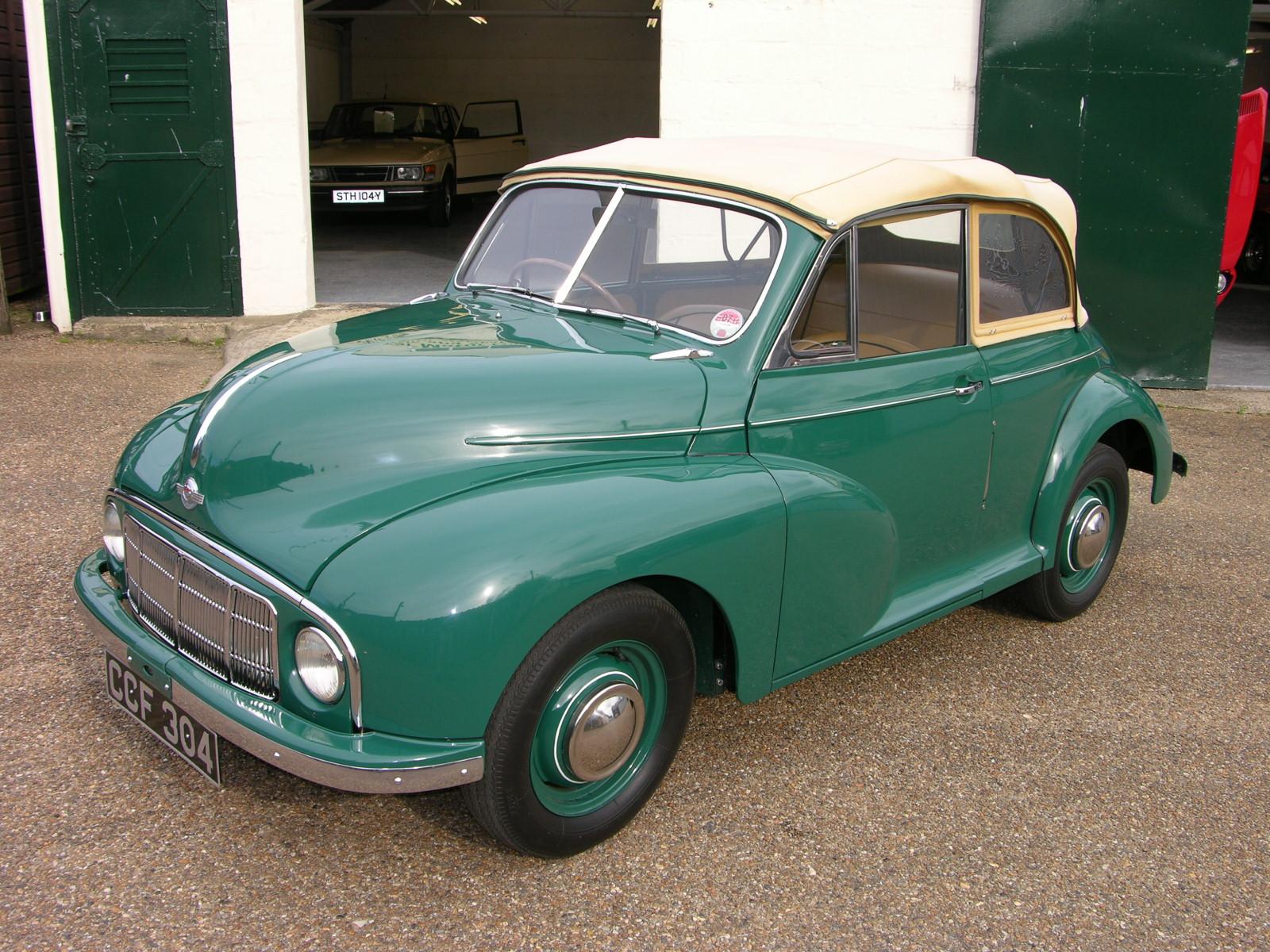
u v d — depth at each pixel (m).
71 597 4.28
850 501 3.28
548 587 2.55
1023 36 7.80
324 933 2.63
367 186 15.01
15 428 6.39
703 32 8.08
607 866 2.93
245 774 3.24
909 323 3.63
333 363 3.09
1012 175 4.09
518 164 18.53
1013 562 4.18
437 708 2.50
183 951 2.55
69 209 8.73
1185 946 2.74
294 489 2.77
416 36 21.20
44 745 3.32
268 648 2.63
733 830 3.11
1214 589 5.00
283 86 8.75
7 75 9.85
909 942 2.70
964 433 3.80
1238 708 3.95
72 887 2.73
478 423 2.89
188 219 8.91
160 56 8.60
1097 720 3.82
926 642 4.41
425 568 2.51
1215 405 8.06
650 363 3.18
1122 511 4.71
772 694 3.91
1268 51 18.50
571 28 21.08
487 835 3.04
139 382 7.50
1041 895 2.90
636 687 2.88
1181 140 7.90
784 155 3.69
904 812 3.23
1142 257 8.12
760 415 3.22
